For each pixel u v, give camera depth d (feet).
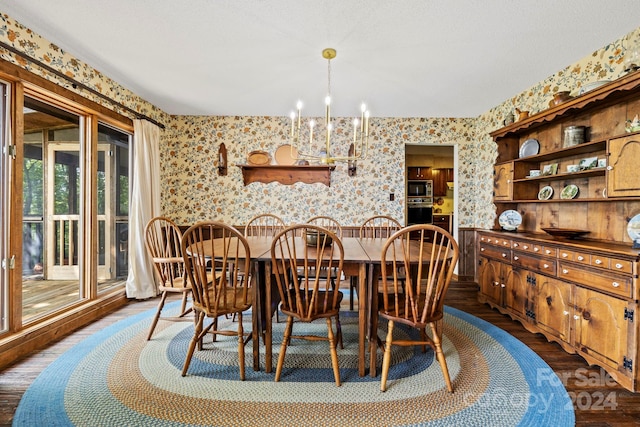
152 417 4.73
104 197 10.63
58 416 4.72
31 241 9.21
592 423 4.63
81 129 8.96
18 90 6.77
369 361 6.15
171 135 13.12
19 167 6.83
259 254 6.01
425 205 20.57
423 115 12.89
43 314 7.66
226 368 6.15
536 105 9.62
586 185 7.98
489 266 9.79
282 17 6.34
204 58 8.13
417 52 7.68
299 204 13.21
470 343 7.27
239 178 13.21
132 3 5.95
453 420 4.70
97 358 6.48
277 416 4.78
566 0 5.71
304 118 13.21
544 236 8.20
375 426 4.58
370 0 5.77
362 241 8.35
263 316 6.02
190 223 13.20
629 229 6.15
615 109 7.08
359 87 9.91
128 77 9.36
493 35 6.91
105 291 9.89
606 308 5.80
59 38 7.22
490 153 12.12
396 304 5.46
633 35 6.71
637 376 5.30
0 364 6.11
